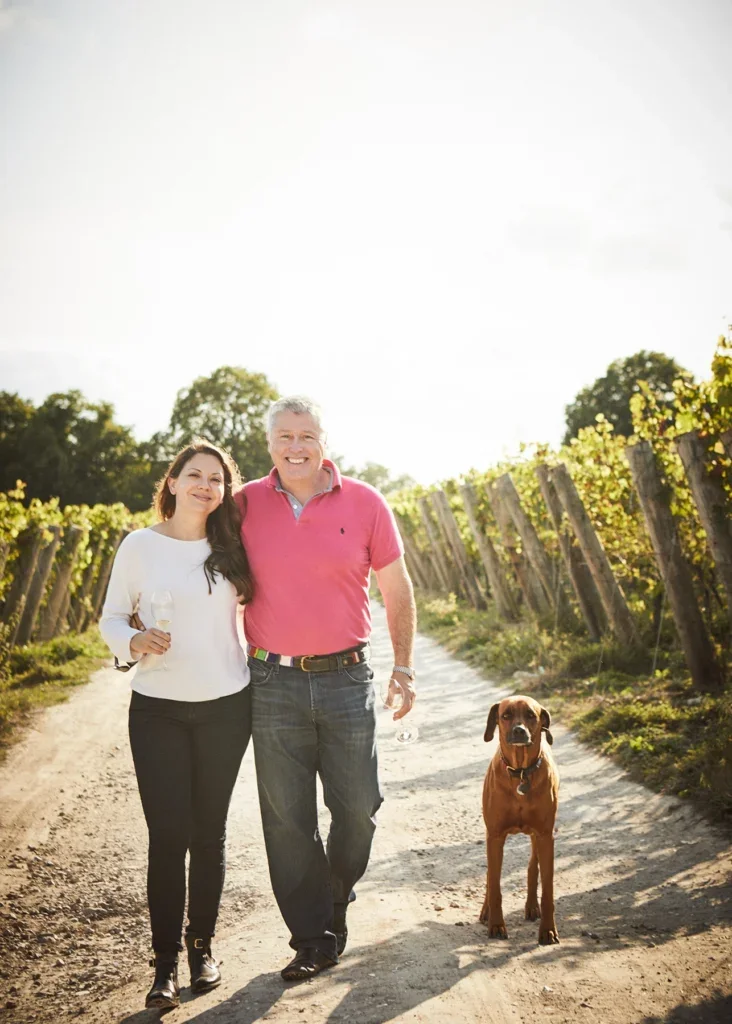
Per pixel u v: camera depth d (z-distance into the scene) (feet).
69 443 207.10
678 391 30.25
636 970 10.00
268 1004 9.82
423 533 86.02
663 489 27.68
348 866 11.45
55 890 15.53
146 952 13.16
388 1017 9.14
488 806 12.25
